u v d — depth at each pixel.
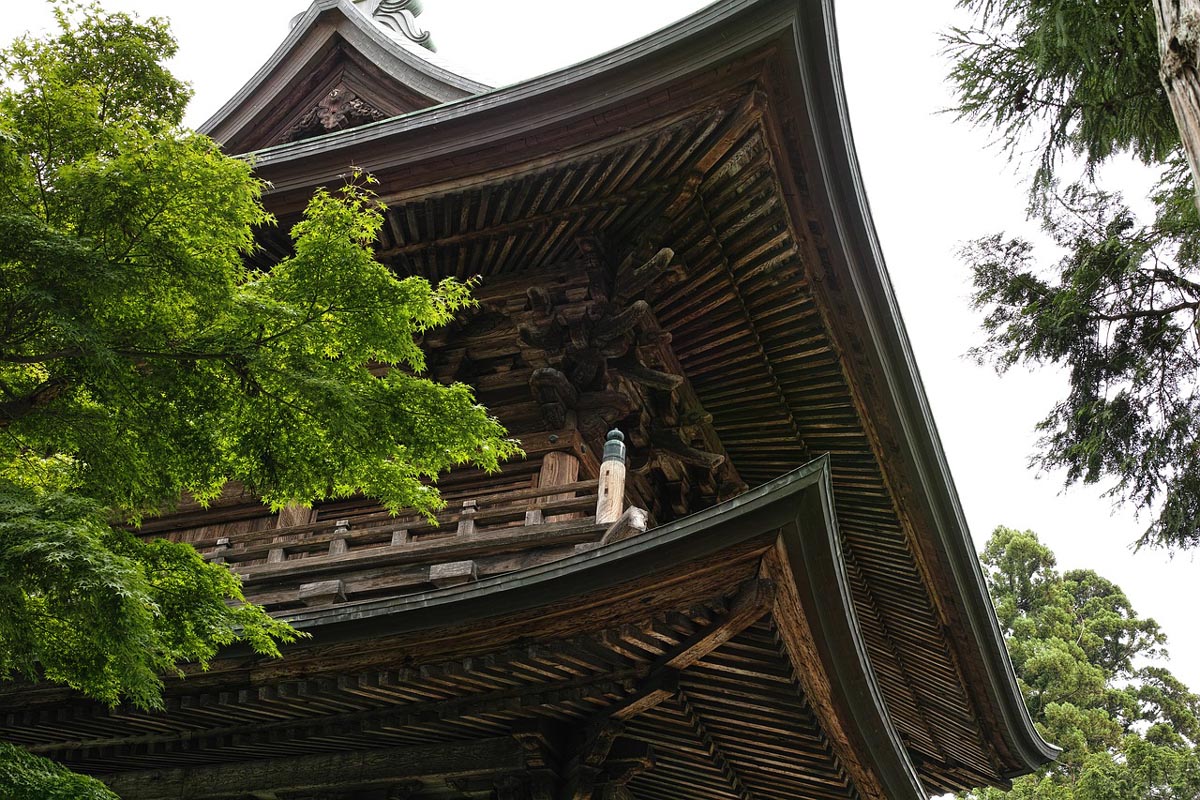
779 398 13.85
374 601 8.43
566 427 12.19
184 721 9.63
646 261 11.96
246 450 7.41
